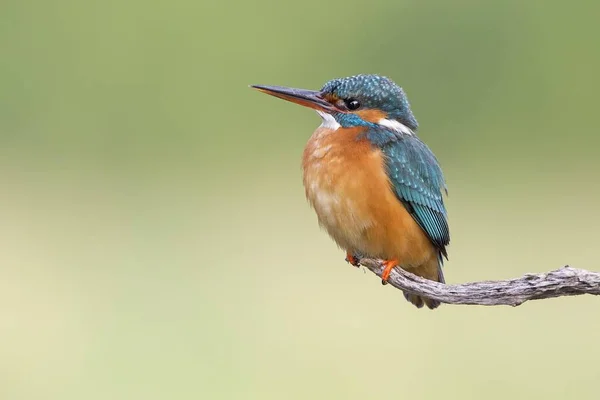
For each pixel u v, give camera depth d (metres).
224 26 19.67
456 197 16.28
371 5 19.66
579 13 19.03
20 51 19.17
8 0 19.25
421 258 8.19
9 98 18.89
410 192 8.03
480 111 18.98
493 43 19.09
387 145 8.05
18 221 15.45
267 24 19.72
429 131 18.86
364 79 8.41
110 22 19.55
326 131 8.27
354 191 7.84
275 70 19.34
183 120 18.91
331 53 19.50
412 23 19.45
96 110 18.94
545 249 13.80
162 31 19.55
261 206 15.91
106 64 19.30
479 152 18.45
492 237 14.43
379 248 7.99
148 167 17.72
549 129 18.72
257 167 17.50
